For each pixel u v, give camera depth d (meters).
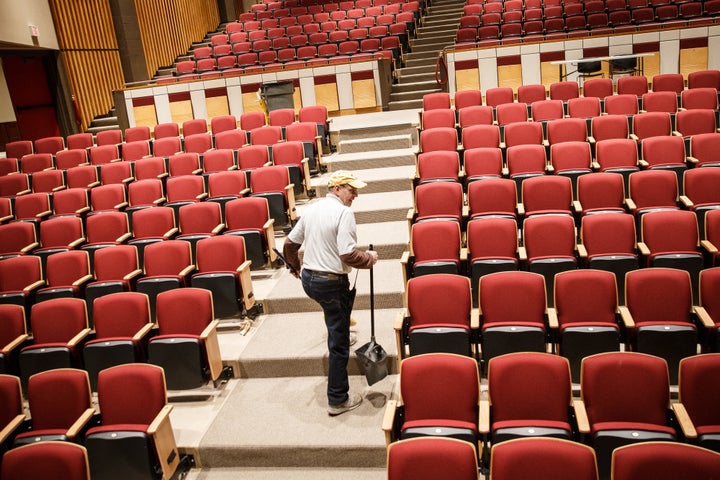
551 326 3.11
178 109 8.75
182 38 12.88
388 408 2.59
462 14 11.26
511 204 4.38
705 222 3.75
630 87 6.54
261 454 3.01
